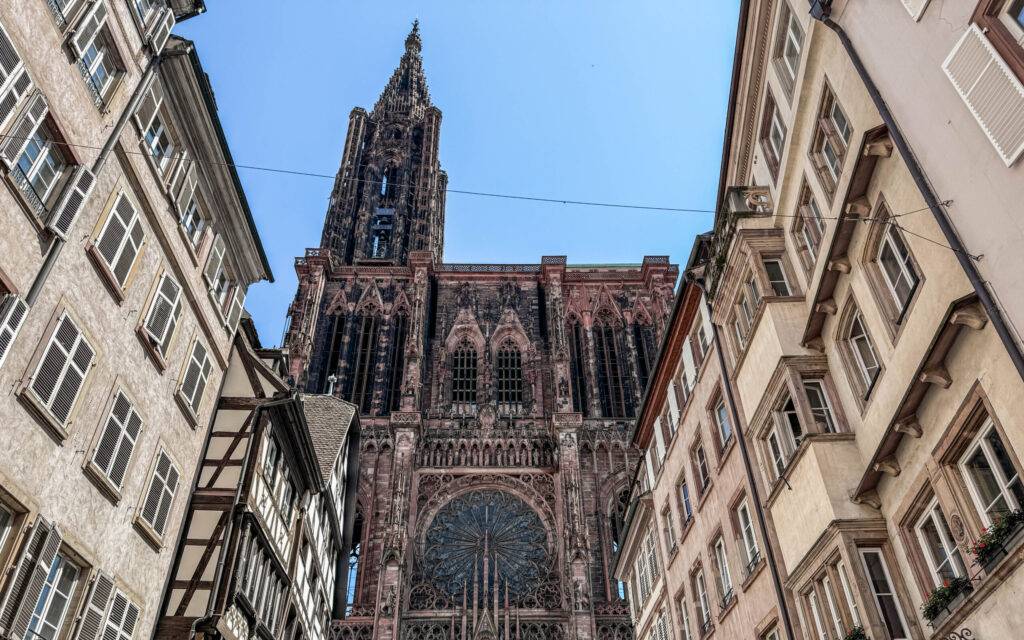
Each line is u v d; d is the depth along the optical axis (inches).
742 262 1049.5
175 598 994.1
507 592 2628.0
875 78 701.3
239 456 1126.4
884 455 728.3
